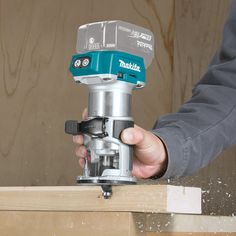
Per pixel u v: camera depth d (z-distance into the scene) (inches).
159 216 50.7
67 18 119.3
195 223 55.1
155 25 120.6
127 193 48.3
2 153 117.4
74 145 115.9
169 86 119.7
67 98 117.5
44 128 117.3
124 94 48.5
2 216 55.7
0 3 119.6
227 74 59.1
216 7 119.8
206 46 120.1
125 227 48.1
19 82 118.9
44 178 116.2
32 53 119.2
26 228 53.9
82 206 50.5
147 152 49.9
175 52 120.6
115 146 47.8
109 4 119.6
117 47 47.4
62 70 118.1
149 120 118.8
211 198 115.4
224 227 58.6
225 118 56.2
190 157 52.6
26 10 119.6
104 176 47.9
